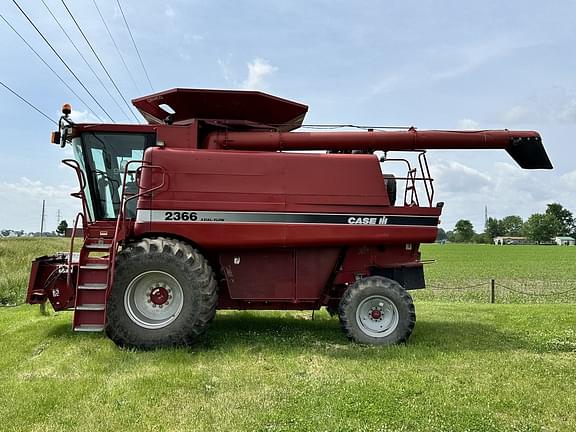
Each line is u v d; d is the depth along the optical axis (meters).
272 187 6.89
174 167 6.75
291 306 7.46
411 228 7.15
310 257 7.30
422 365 5.83
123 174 7.40
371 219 7.06
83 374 5.29
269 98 7.30
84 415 4.15
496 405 4.50
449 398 4.63
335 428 3.92
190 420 4.08
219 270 7.34
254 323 8.41
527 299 16.91
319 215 6.95
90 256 6.88
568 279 27.28
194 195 6.74
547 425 4.10
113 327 6.28
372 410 4.28
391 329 6.92
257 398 4.58
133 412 4.23
